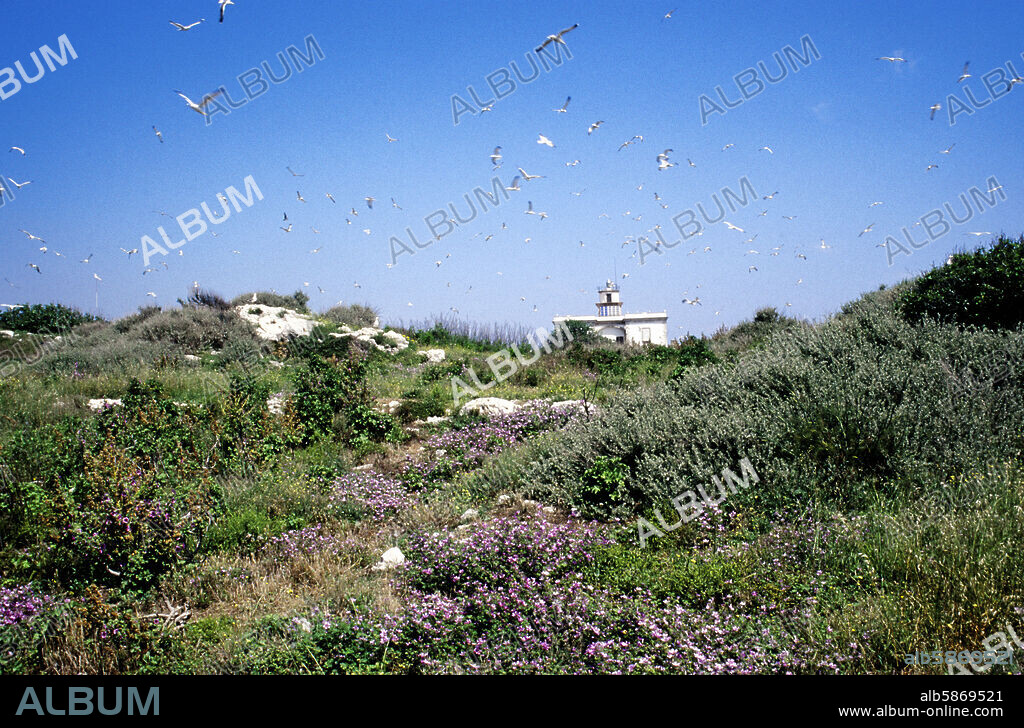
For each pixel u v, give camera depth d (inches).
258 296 1003.9
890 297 566.9
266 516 304.5
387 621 201.6
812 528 240.1
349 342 819.4
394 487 350.9
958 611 183.5
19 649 199.6
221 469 365.7
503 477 341.7
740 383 380.2
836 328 452.1
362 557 266.2
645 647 187.3
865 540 227.9
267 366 724.7
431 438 439.5
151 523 253.8
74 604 220.2
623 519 279.9
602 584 223.1
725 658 182.1
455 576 234.5
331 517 309.6
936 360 345.4
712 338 858.8
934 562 203.9
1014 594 183.5
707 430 313.4
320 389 471.2
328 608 219.9
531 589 217.8
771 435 302.2
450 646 194.4
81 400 497.4
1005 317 415.8
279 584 246.8
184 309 905.5
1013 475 252.8
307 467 372.5
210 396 482.9
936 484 256.7
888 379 329.4
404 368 755.4
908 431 286.0
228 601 236.8
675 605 203.8
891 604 191.8
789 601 205.6
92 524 250.7
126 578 238.7
